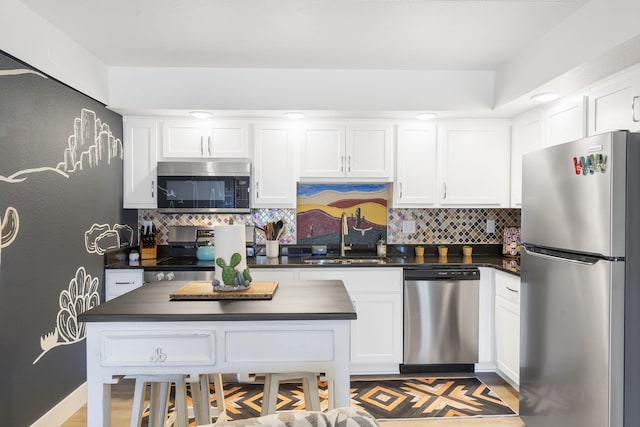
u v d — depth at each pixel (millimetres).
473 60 3324
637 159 1902
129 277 3477
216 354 1794
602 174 1938
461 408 2975
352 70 3568
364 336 3527
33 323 2527
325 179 3889
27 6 2434
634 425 1918
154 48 3100
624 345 1905
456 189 3854
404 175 3850
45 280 2646
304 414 1106
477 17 2574
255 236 4137
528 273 2541
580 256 2121
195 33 2842
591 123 2754
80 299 3061
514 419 2828
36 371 2555
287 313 1787
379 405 3018
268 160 3830
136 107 3498
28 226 2482
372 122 3844
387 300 3531
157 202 3742
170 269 3463
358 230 4215
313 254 4078
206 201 3744
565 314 2191
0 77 2232
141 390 2043
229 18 2621
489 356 3551
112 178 3580
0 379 2246
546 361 2354
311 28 2762
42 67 2578
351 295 3523
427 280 3502
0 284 2246
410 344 3512
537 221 2443
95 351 1777
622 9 2068
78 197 3037
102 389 1780
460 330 3520
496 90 3521
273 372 1800
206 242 4043
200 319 1769
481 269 3551
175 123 3783
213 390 3291
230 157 3807
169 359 1784
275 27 2746
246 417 2832
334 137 3844
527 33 2791
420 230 4215
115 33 2832
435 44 3008
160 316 1761
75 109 2998
